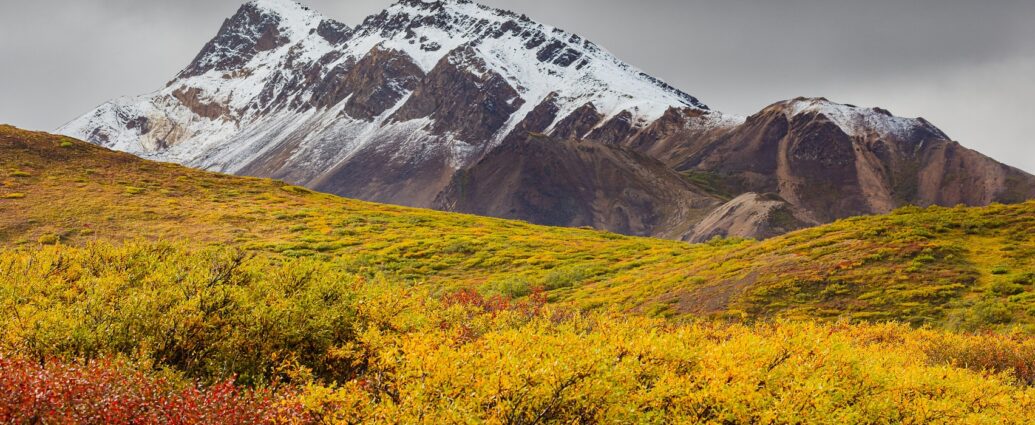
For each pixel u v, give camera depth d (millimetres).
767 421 8672
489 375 8219
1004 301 25125
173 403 7820
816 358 10555
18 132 77812
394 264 46781
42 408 7211
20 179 63062
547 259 49281
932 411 10141
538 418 7855
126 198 62969
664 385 8789
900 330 21094
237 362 11117
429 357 8305
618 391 8242
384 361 8977
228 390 8422
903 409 10281
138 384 8281
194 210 62094
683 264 41406
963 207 41375
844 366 10656
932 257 31359
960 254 31953
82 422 7152
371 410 7785
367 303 13211
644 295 34219
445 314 14320
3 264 16094
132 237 50531
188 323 11094
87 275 16062
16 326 10398
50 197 59125
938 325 24469
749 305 29266
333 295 13453
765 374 9805
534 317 14828
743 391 8945
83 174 69312
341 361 11766
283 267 14617
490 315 14766
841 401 9625
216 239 52281
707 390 8883
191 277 12922
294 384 10336
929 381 11266
